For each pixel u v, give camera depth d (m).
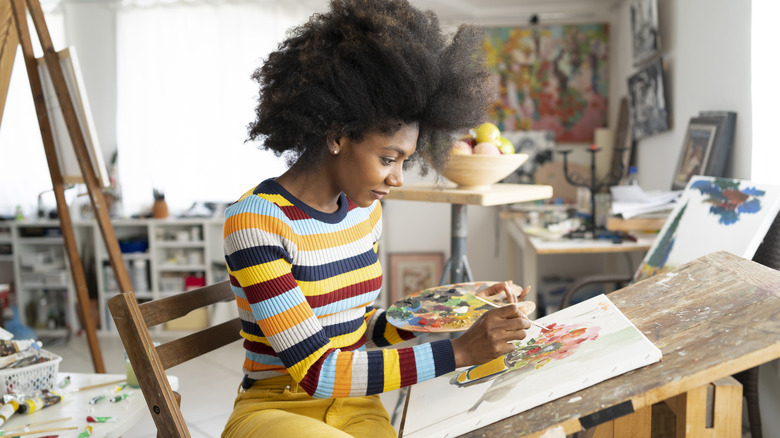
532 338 1.14
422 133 1.21
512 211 3.45
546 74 3.97
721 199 1.81
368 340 1.35
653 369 0.87
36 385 1.59
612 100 3.93
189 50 3.93
